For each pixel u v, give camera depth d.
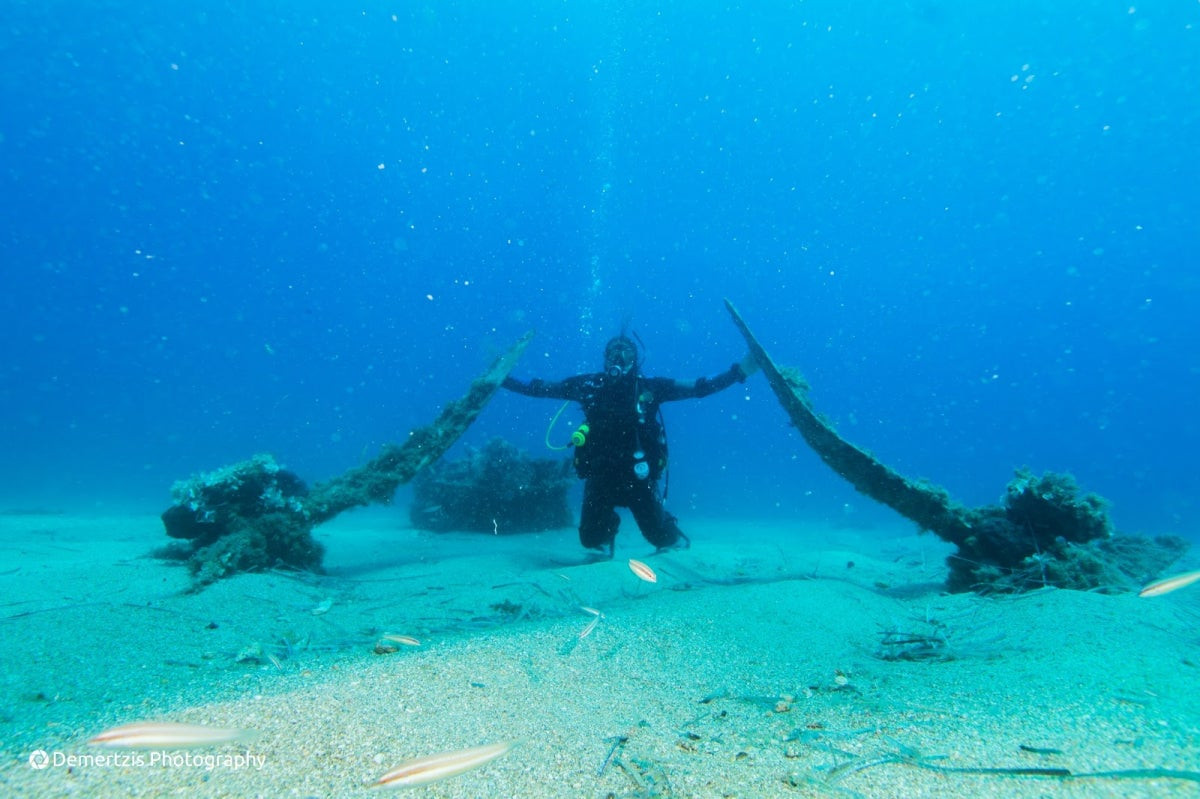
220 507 4.94
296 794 1.58
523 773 1.74
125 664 2.66
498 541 8.11
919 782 1.58
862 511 15.92
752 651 2.95
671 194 46.44
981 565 4.46
